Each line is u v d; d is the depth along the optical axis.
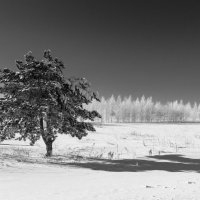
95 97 25.95
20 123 24.25
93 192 12.03
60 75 25.42
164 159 27.11
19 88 24.69
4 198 10.47
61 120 24.39
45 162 21.00
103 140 43.94
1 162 18.42
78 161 23.17
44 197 10.83
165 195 11.96
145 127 84.12
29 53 25.36
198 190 13.15
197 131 73.94
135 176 17.41
